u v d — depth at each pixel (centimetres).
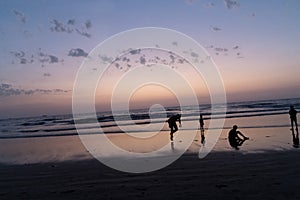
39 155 1767
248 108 6156
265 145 1537
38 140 2719
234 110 5684
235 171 1044
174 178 1005
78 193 895
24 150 2064
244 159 1234
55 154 1758
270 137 1811
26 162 1545
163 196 812
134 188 909
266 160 1186
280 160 1166
